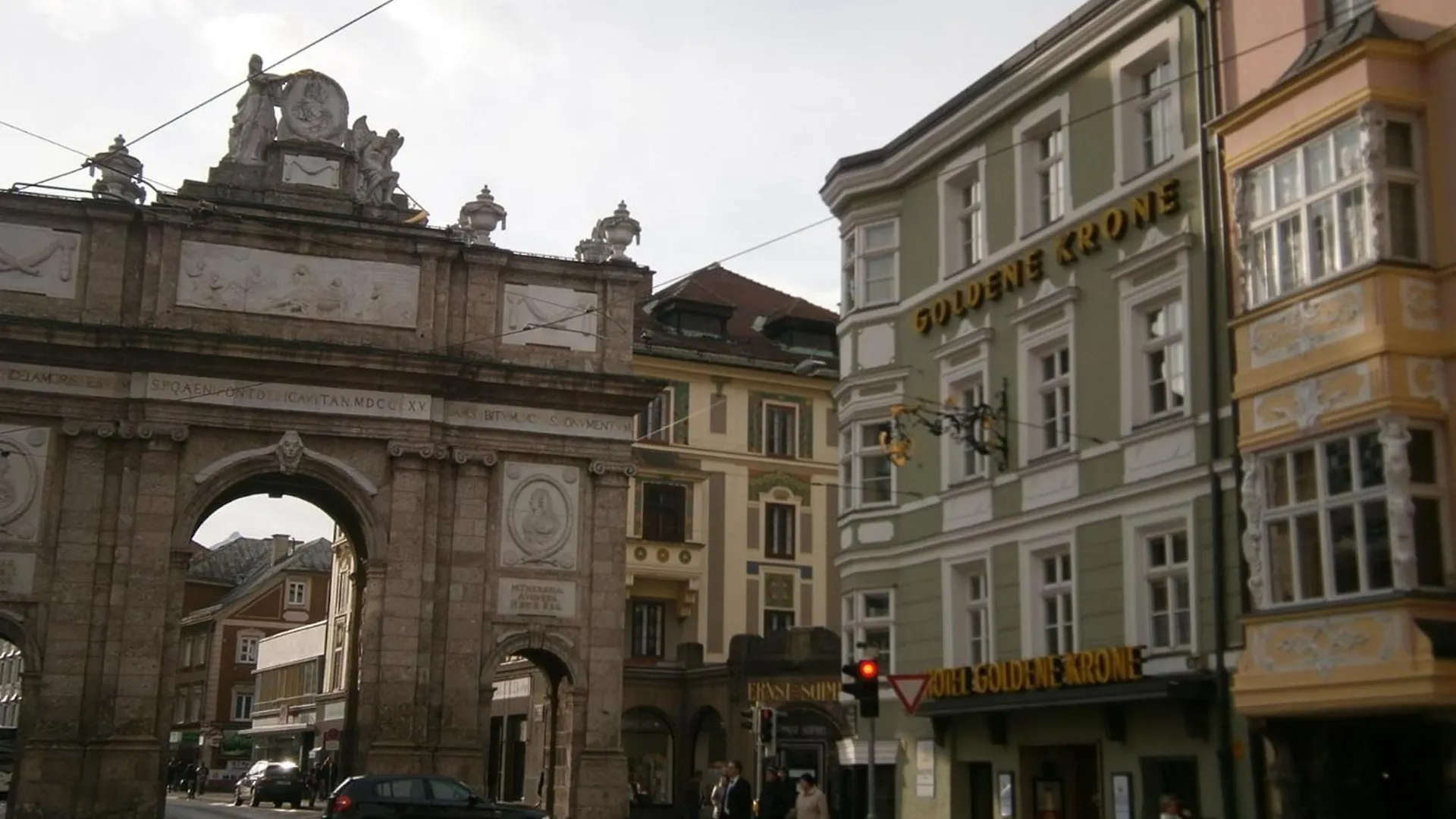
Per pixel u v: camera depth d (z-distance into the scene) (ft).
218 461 138.21
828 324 201.57
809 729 155.12
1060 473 88.69
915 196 106.73
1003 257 96.22
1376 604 61.36
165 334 135.74
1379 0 68.23
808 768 154.40
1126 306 84.58
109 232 139.03
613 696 146.72
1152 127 85.46
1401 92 64.13
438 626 142.51
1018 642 90.99
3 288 135.74
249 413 139.13
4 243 136.46
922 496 102.06
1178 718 76.89
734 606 186.09
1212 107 79.05
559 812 147.43
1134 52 85.92
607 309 153.58
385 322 144.87
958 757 95.81
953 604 97.76
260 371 139.54
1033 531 90.58
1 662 392.27
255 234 142.41
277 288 142.31
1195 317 79.00
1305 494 66.59
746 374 192.24
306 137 146.92
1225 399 76.02
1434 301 63.31
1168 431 79.97
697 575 184.24
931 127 103.30
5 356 133.90
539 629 145.69
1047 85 93.40
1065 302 89.35
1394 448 61.57
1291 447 67.36
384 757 136.56
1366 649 61.77
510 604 145.48
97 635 132.98
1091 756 85.87
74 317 136.77
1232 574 74.38
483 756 140.97
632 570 180.45
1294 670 65.46
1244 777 72.28
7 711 374.43
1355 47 64.39
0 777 189.37
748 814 94.38
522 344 149.89
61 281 137.28
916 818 99.30
